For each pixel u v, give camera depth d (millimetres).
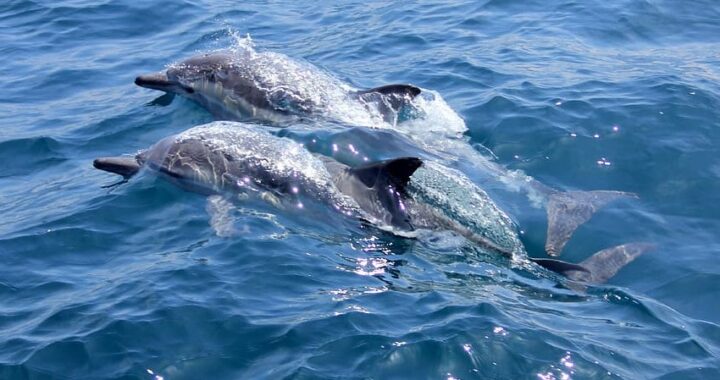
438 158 13445
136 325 9461
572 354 8992
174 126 15273
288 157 12680
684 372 8953
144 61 18578
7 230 11875
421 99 15578
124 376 8766
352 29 20062
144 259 10930
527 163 13586
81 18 20922
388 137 13891
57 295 10273
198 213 12047
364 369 8727
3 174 13969
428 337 9133
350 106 15000
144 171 13094
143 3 21672
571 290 10477
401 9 21172
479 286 10375
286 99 15281
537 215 12227
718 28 19391
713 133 14203
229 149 12875
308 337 9172
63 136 15016
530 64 17281
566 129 14273
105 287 10305
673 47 18391
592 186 13047
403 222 11766
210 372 8797
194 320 9516
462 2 21297
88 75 17906
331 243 11266
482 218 11883
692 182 13047
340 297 9922
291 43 19391
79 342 9258
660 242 11703
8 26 20625
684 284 10867
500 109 15062
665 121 14477
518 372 8758
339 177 12227
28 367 8953
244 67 15797
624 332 9570
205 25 20578
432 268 10789
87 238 11562
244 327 9367
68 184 13312
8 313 9969
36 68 18359
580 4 20500
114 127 15250
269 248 10945
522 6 20688
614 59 17594
